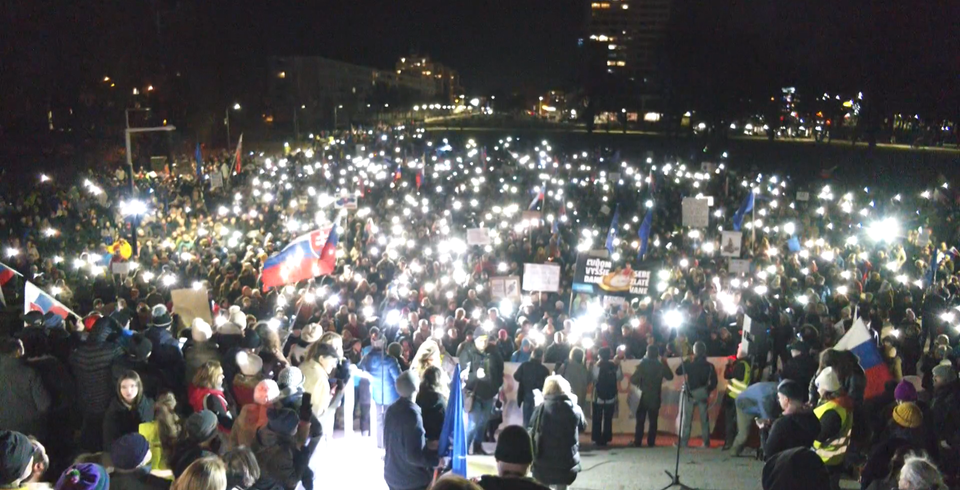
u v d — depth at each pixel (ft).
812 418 20.85
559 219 85.51
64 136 166.81
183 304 41.24
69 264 70.95
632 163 203.21
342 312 44.65
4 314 43.55
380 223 85.40
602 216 100.27
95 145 168.86
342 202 83.46
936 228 93.97
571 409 23.89
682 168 147.43
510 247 70.95
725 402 39.17
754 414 31.50
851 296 52.75
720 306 50.70
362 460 31.45
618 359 40.09
